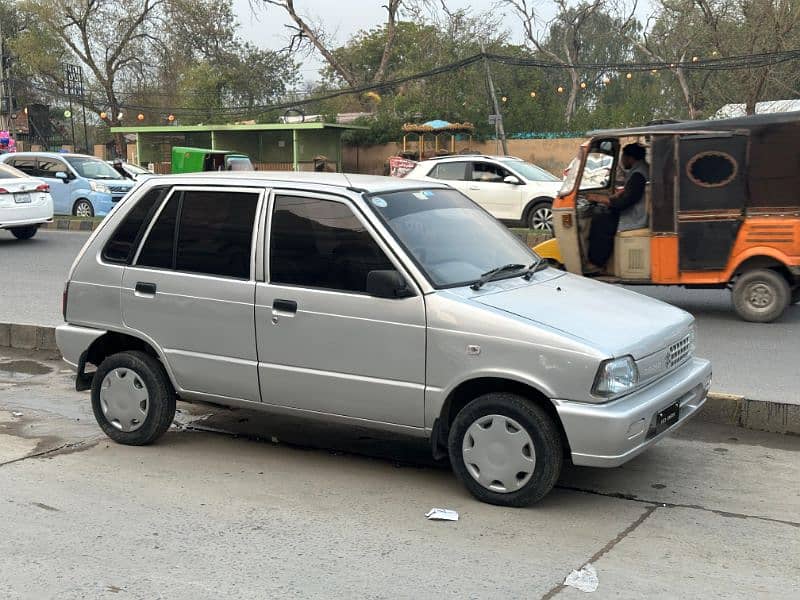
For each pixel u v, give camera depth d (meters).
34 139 55.28
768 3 26.88
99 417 6.17
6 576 4.14
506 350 4.80
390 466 5.71
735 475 5.52
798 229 9.25
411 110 38.47
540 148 35.47
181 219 5.85
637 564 4.23
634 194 9.92
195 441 6.26
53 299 11.66
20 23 54.38
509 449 4.89
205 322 5.67
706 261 9.62
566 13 42.62
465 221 5.89
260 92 52.75
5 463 5.79
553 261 10.65
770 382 7.37
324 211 5.40
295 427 6.58
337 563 4.25
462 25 40.31
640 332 5.00
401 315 5.06
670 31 35.09
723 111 29.81
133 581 4.07
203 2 51.56
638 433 4.72
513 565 4.22
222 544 4.49
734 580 4.05
